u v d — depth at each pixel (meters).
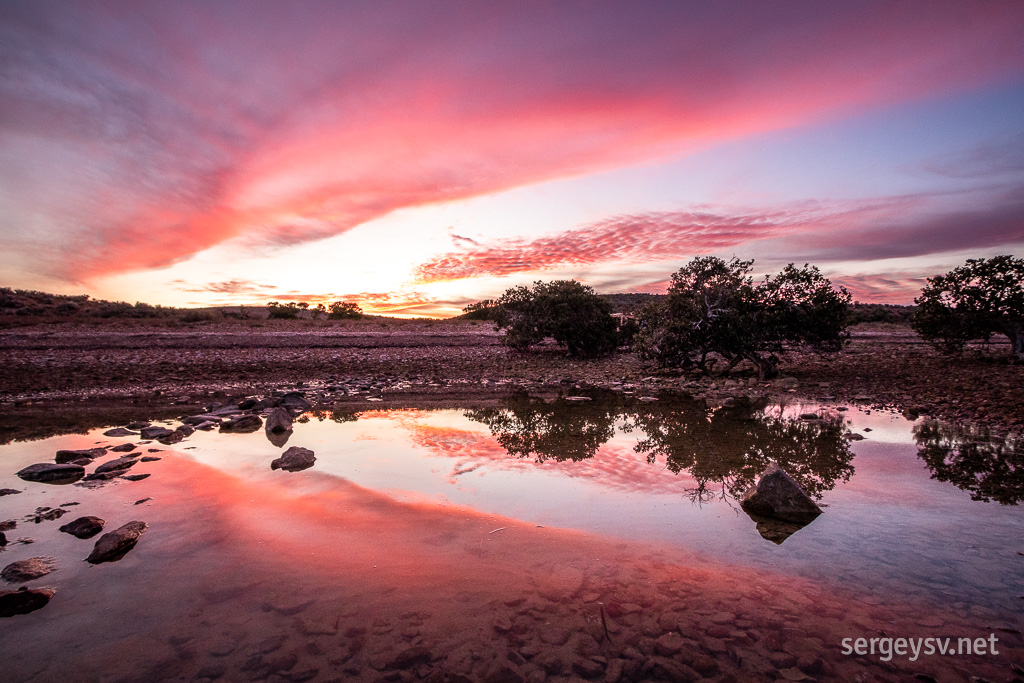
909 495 5.73
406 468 6.88
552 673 2.84
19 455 7.72
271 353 23.53
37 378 15.91
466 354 25.41
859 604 3.56
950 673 2.82
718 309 17.12
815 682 2.75
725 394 13.95
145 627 3.33
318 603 3.59
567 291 25.45
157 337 27.56
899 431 9.09
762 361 17.33
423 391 15.02
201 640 3.18
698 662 2.93
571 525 4.92
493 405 12.52
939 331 19.33
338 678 2.80
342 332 35.47
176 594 3.73
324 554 4.33
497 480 6.33
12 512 5.39
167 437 8.73
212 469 6.85
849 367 19.02
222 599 3.66
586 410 11.73
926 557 4.25
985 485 6.06
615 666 2.90
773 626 3.29
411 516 5.13
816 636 3.18
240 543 4.56
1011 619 3.36
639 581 3.88
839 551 4.37
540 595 3.69
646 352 19.02
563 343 26.11
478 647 3.08
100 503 5.59
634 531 4.79
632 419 10.55
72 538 4.75
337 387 15.36
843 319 17.17
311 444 8.32
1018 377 14.02
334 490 5.93
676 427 9.68
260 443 8.40
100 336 26.91
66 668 2.92
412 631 3.26
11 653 3.07
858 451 7.72
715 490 5.96
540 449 7.95
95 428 9.69
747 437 8.77
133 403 12.69
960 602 3.57
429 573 4.00
